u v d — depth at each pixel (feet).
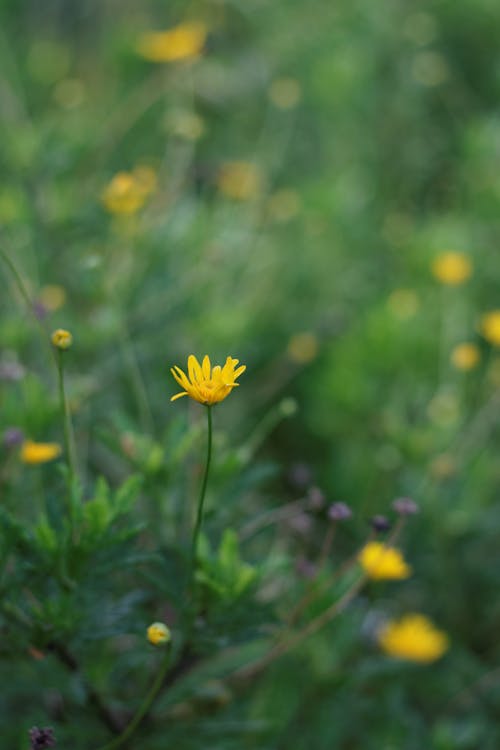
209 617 4.20
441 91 7.30
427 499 5.22
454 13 7.44
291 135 7.18
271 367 5.97
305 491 5.62
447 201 6.88
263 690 4.80
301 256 6.29
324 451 5.80
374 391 5.51
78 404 4.96
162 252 5.71
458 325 5.82
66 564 4.13
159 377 5.59
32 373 4.93
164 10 8.46
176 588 4.24
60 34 8.86
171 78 6.78
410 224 6.59
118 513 4.12
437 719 5.05
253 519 4.65
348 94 6.62
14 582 4.12
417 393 5.51
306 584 4.61
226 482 4.52
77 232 5.80
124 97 7.18
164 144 6.96
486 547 5.43
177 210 5.97
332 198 6.26
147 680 4.42
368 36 7.33
